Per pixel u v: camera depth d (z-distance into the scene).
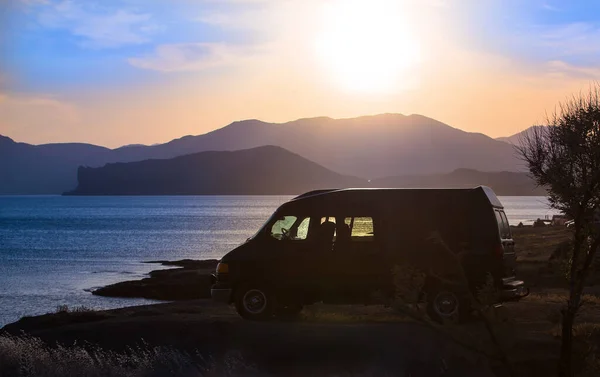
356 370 9.66
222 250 77.00
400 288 7.38
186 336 11.46
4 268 56.94
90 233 112.69
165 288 36.78
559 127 8.42
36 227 132.38
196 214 194.00
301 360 10.13
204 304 19.92
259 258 13.02
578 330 11.05
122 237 102.50
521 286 12.81
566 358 7.95
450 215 12.50
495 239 12.30
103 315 16.95
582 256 8.30
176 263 59.62
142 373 9.73
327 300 12.80
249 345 10.70
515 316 13.59
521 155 8.84
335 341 10.70
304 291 12.86
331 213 12.98
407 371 9.47
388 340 10.58
